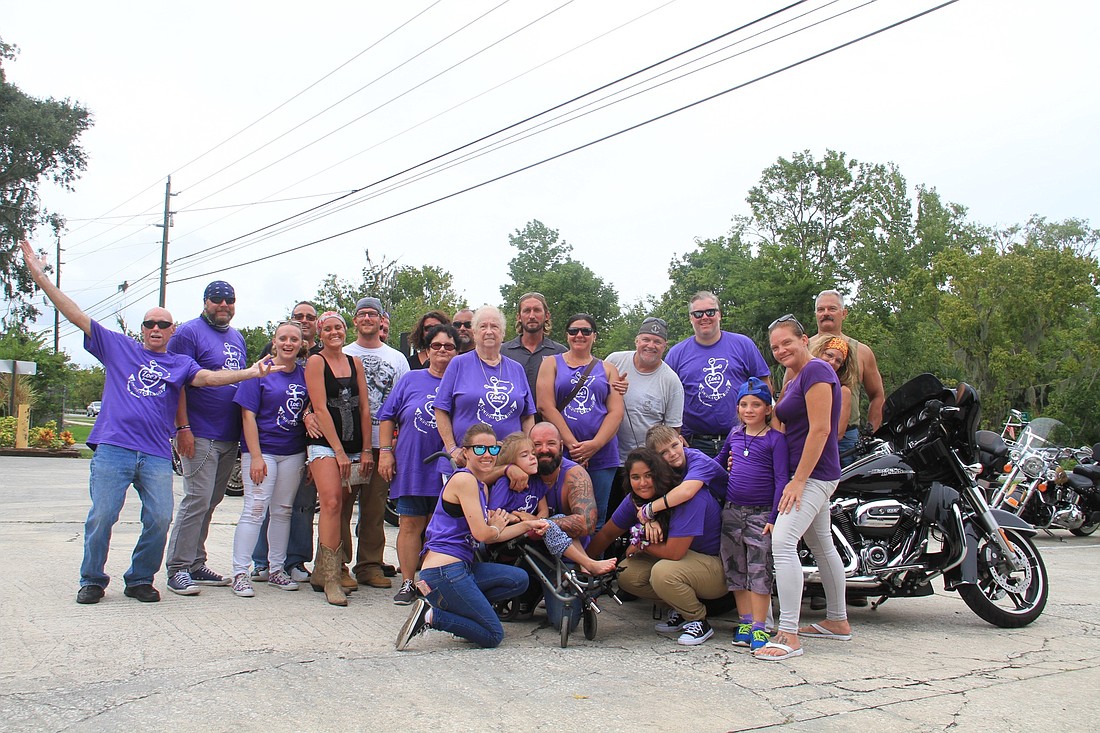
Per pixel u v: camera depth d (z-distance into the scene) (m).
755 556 4.64
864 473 5.36
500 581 4.63
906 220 51.09
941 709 3.58
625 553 5.47
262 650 4.25
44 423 32.00
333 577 5.60
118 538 7.88
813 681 3.96
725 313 41.50
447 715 3.34
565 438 5.50
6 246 35.47
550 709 3.45
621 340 50.91
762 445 4.73
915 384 5.56
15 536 7.77
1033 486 9.93
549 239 65.06
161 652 4.15
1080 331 23.83
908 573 5.32
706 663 4.27
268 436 5.89
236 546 5.71
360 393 5.93
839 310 6.38
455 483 4.52
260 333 36.56
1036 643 4.86
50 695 3.46
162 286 31.95
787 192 51.94
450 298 50.12
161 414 5.40
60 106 35.84
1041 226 52.91
